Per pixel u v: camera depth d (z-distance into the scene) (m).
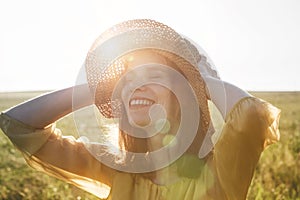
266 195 7.17
